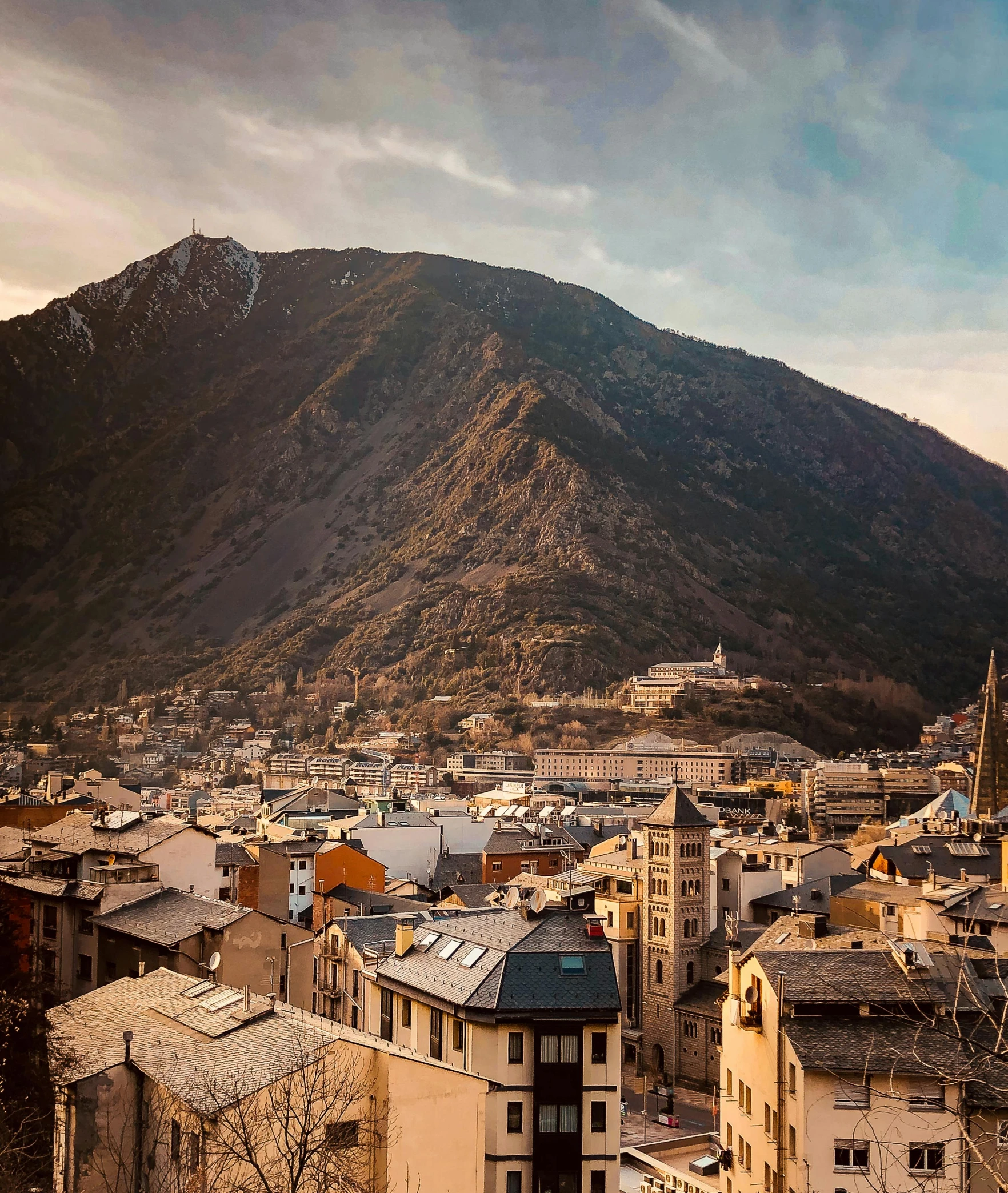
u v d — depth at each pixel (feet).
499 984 285.84
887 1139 233.35
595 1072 280.31
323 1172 177.47
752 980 272.51
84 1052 232.32
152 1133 212.23
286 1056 209.67
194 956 364.17
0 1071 235.81
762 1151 261.44
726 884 596.29
